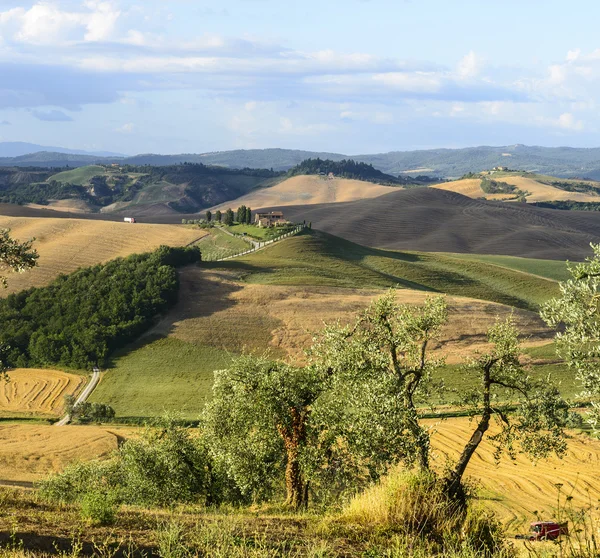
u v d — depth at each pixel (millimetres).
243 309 119125
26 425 72062
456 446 55562
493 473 48375
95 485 26516
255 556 8594
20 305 119875
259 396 25406
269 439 26109
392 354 22703
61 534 9492
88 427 71250
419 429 20453
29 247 18734
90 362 102062
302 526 11383
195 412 81125
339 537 10523
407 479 12375
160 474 29422
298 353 103188
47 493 22359
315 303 122438
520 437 20109
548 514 36906
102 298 117625
